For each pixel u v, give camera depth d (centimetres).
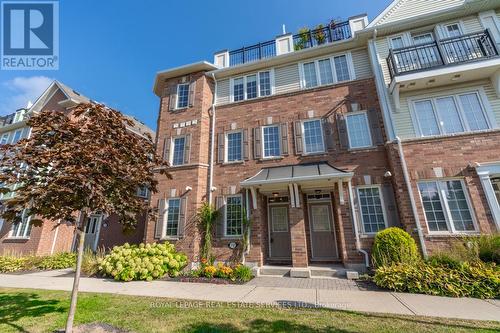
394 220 923
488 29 904
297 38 1393
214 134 1303
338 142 1082
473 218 821
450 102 965
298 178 943
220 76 1418
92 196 388
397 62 1023
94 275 992
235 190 1168
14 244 1511
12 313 526
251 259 1016
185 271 1001
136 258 936
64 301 618
